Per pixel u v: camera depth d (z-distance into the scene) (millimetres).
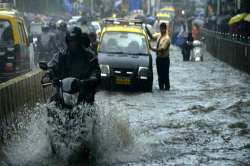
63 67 17641
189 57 62969
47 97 27078
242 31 59656
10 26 32969
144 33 37281
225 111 26656
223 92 34406
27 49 35812
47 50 47562
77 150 16969
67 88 16703
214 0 93375
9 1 67062
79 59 17641
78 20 70438
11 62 32781
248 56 47031
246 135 21234
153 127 22438
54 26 50812
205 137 20750
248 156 17969
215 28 81625
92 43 36281
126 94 33188
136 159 17344
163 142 19688
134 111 26438
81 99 16984
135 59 34812
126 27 37844
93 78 17281
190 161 17219
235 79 42812
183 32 87000
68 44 17531
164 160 17297
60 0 114562
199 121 23891
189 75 45750
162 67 35562
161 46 35406
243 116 25281
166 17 111688
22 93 21656
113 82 34312
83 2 135625
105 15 135625
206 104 28656
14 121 19938
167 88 35844
